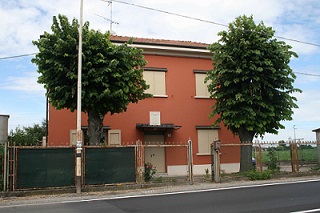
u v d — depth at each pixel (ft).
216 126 68.54
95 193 40.60
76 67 45.73
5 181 39.81
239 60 54.95
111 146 44.24
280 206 28.99
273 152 55.47
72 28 46.06
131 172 44.73
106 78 45.57
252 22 55.42
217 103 59.31
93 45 46.09
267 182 46.91
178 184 45.75
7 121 46.85
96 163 43.37
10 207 32.40
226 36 56.39
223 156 68.44
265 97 56.65
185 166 65.41
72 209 30.14
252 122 54.34
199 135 67.41
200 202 31.94
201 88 69.10
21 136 68.85
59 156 42.16
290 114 56.59
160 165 64.39
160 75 66.39
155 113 64.90
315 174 54.85
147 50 65.67
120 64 48.03
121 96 46.75
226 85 54.60
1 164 40.45
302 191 37.65
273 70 53.16
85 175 42.70
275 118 56.75
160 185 44.78
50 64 45.62
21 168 40.68
